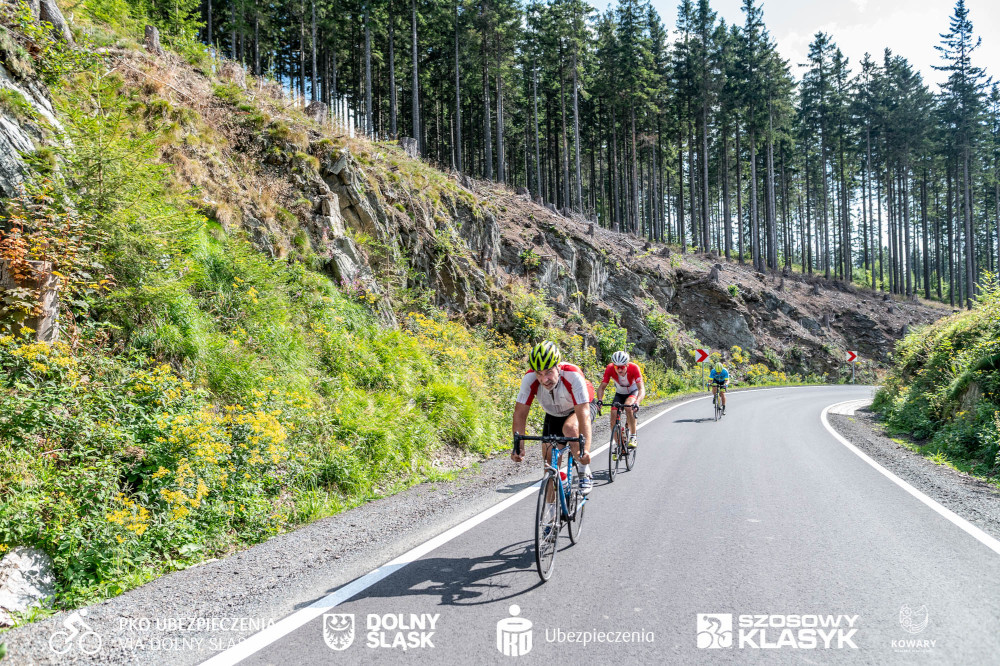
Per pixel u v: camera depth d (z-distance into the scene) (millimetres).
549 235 26766
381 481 7488
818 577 4145
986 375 10672
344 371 9578
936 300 57500
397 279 14172
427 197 17391
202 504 5391
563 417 5273
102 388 6008
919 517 5742
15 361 5457
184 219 8602
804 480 7605
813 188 68438
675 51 48500
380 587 3947
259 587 3957
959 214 67125
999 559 4492
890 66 54031
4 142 6379
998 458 8211
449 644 3125
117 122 7535
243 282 9320
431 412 9969
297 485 6586
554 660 2961
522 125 56875
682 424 14062
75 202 6898
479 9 39500
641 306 29266
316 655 2992
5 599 3814
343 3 37812
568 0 40375
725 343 33625
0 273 5766
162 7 16500
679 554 4676
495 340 17109
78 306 6715
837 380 36000
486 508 6113
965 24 49438
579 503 5160
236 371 7613
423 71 48281
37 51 7789
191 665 2896
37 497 4461
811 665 2910
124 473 5258
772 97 47406
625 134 50625
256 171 12109
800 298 42688
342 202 13641
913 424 12484
